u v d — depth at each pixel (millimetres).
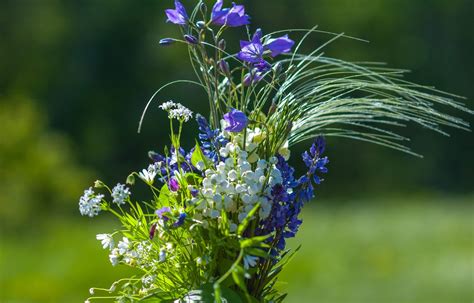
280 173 2488
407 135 33094
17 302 9664
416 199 26828
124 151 29734
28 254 11625
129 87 30031
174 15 2600
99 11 29938
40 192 16594
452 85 35375
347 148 31516
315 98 2762
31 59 29125
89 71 29812
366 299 10211
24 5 29328
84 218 16688
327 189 31109
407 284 10992
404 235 15227
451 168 33625
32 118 17141
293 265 11484
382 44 34625
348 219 18188
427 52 35344
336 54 33688
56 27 29516
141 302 2488
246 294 2271
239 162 2453
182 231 2498
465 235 15211
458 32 35531
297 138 2723
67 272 10352
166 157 2547
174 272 2523
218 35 2596
